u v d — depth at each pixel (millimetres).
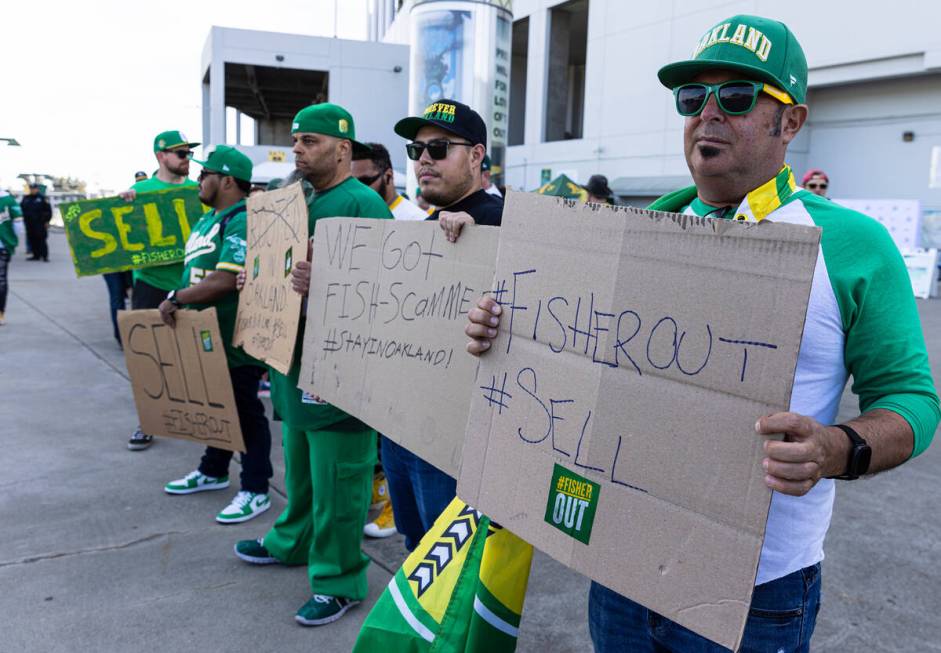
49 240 26266
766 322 1089
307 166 2756
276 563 3188
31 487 3988
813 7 15664
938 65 13812
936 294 13148
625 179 19125
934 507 3859
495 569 1731
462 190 2463
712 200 1421
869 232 1226
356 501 2744
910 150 15164
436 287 2016
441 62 5387
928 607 2850
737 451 1122
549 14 21812
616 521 1276
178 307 3518
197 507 3781
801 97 1319
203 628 2686
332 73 24281
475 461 1564
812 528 1341
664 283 1213
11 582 2980
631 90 18984
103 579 3023
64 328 8961
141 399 3842
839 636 2646
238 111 36438
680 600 1187
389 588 1979
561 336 1385
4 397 5801
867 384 1248
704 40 1359
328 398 2439
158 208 5238
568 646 2613
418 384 2047
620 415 1273
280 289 2834
